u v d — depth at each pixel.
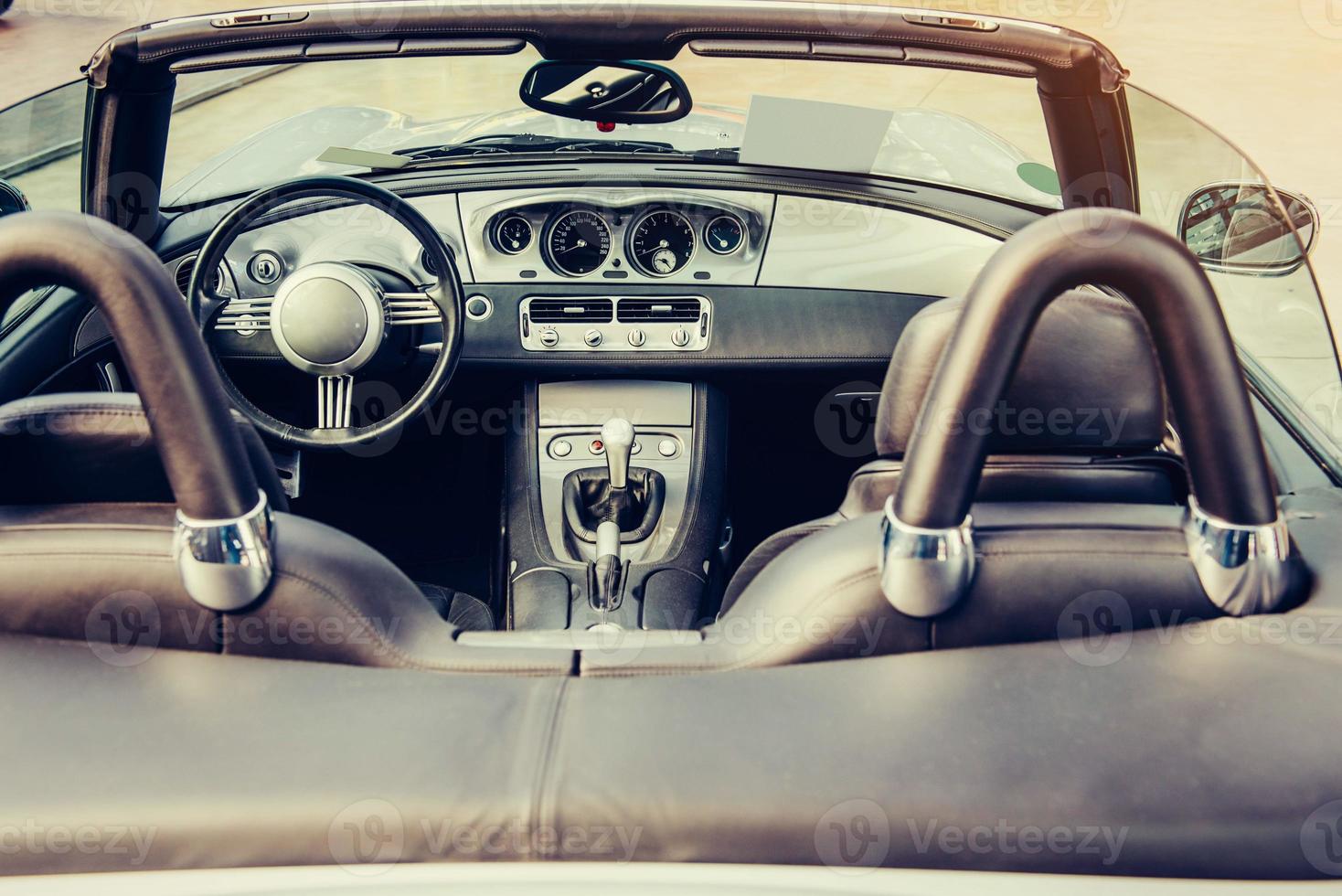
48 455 0.88
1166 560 0.84
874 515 0.93
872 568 0.83
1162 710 0.75
